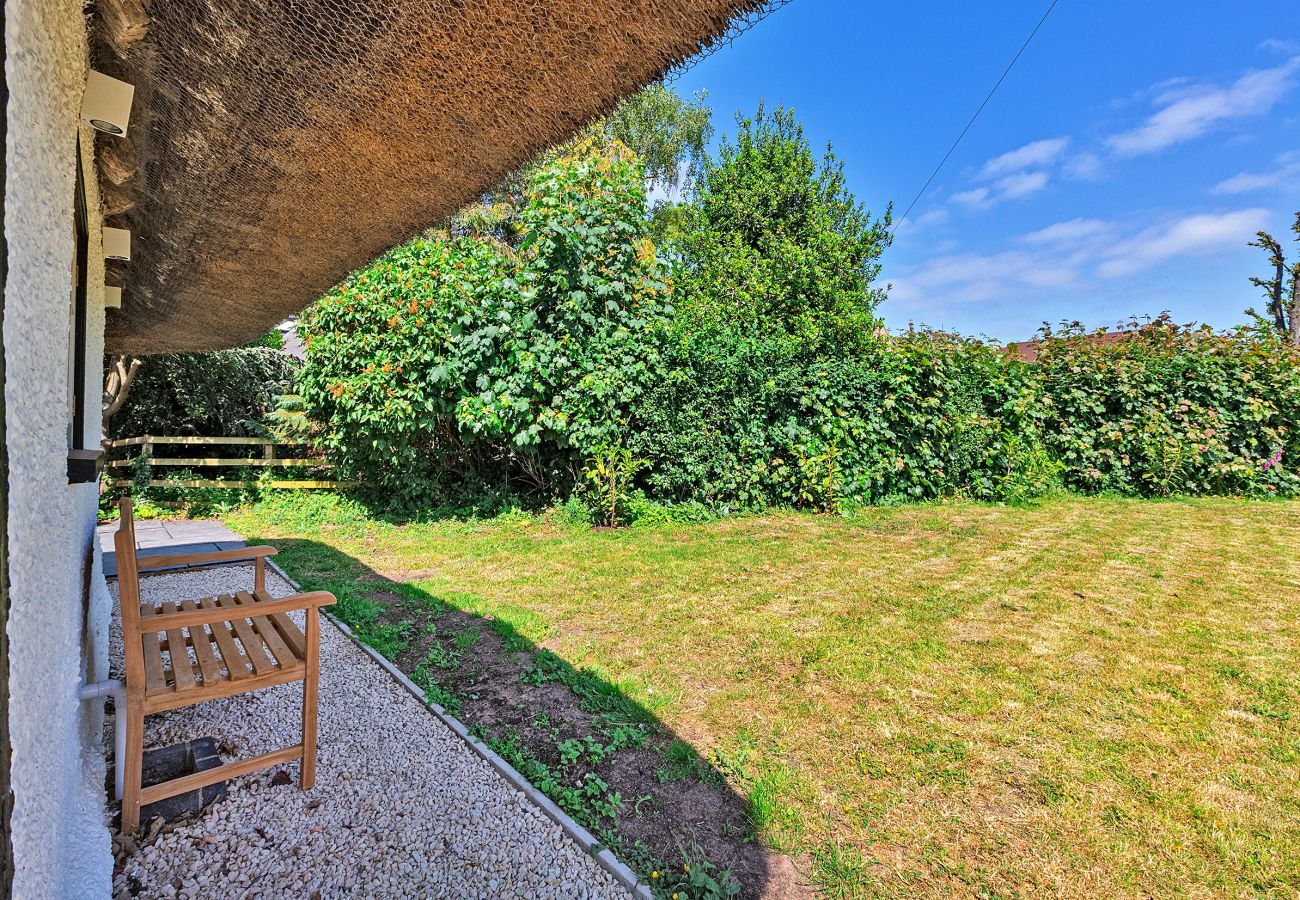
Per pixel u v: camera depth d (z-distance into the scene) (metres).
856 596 4.35
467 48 1.44
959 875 1.81
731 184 12.74
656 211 16.25
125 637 1.80
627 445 7.03
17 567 0.80
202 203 2.40
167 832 1.87
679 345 6.96
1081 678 3.05
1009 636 3.60
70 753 1.39
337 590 4.53
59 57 1.04
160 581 4.66
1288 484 8.58
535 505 7.76
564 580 4.85
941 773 2.30
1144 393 8.84
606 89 1.59
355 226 2.60
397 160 2.03
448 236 8.15
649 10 1.29
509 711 2.77
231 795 2.07
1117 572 4.88
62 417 1.16
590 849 1.88
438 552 5.85
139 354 6.96
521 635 3.67
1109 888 1.75
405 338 6.93
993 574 4.86
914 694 2.91
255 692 2.88
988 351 8.50
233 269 3.23
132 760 1.81
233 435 9.77
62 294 1.12
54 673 1.10
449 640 3.64
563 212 6.79
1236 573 4.82
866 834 1.98
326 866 1.76
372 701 2.83
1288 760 2.36
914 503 8.02
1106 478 8.78
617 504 6.81
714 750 2.46
